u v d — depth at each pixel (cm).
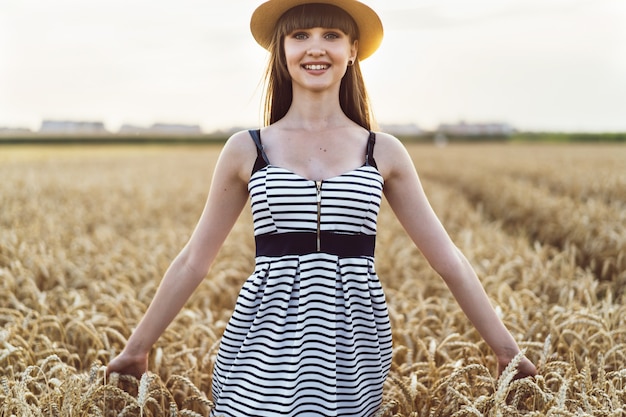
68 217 832
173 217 956
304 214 221
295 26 232
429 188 1307
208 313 357
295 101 240
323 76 232
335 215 221
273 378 219
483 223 879
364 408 234
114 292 398
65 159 3122
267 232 227
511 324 307
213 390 245
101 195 1219
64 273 482
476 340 321
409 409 245
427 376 267
